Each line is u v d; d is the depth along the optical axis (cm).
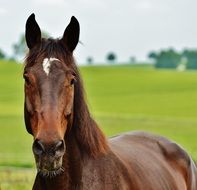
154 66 18988
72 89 702
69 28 734
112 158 797
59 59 707
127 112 7106
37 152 644
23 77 709
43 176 724
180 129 5175
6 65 12112
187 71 12562
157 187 874
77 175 748
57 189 737
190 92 9119
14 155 3288
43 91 675
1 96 8681
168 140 1027
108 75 11275
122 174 802
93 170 759
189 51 19588
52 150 641
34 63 705
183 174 995
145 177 862
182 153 1015
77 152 748
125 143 934
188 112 7106
